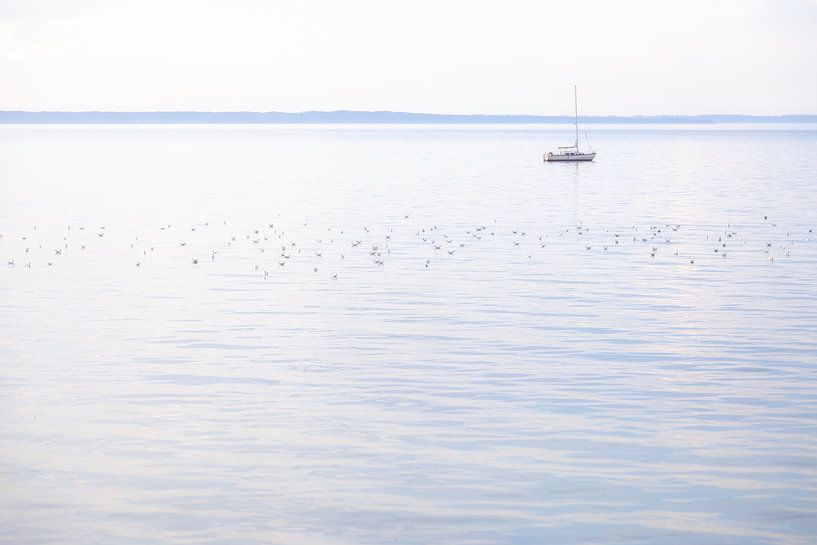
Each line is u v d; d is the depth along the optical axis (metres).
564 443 31.41
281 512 26.67
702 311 50.91
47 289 57.00
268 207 102.25
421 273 62.62
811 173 157.12
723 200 110.25
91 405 35.06
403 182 139.12
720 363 40.66
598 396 36.19
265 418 33.72
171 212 97.31
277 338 44.97
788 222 88.81
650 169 171.62
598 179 146.00
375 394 36.41
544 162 195.25
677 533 25.61
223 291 56.53
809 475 29.00
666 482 28.55
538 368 39.91
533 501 27.31
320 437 31.94
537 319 48.91
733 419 33.69
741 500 27.42
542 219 91.56
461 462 29.91
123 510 26.77
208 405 35.09
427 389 37.03
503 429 32.69
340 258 68.81
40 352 42.28
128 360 41.09
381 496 27.61
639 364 40.56
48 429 32.56
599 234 81.25
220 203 106.94
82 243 76.00
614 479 28.70
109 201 108.75
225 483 28.42
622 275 61.94
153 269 64.31
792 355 41.97
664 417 33.91
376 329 46.75
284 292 56.22
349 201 109.00
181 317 49.44
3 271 63.28
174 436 32.00
